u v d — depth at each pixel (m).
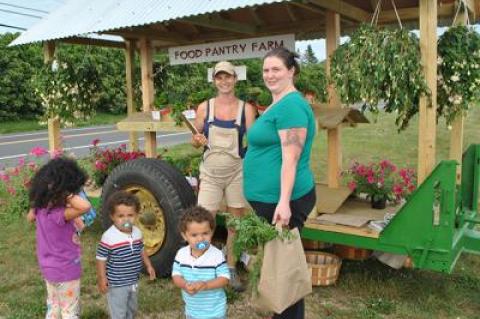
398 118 3.73
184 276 2.88
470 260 4.68
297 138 2.71
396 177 4.60
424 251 3.49
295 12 5.51
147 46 5.94
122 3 5.27
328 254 4.21
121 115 24.53
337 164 4.82
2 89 21.53
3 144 14.82
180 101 4.81
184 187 4.17
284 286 2.70
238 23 5.45
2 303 3.88
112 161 5.57
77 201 3.04
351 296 3.93
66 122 6.11
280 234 2.71
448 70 3.95
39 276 4.38
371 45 3.50
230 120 3.86
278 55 2.76
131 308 3.29
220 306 2.92
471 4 4.86
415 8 4.89
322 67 4.92
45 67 6.04
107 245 3.12
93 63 6.39
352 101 3.71
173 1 4.63
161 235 4.21
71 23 5.55
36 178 3.09
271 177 2.86
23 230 5.63
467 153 4.21
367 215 4.21
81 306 3.82
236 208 3.94
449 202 3.36
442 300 3.84
